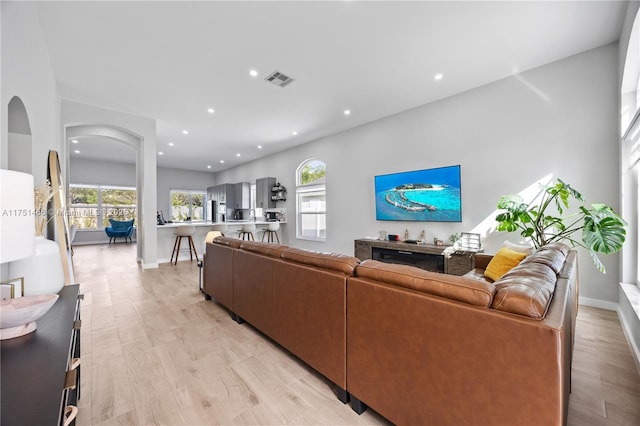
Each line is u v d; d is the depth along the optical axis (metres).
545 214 3.29
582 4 2.31
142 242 5.22
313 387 1.70
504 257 2.57
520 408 0.93
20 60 1.93
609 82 2.88
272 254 2.21
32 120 2.24
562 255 1.93
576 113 3.07
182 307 3.08
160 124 5.31
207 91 3.88
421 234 4.42
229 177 10.41
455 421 1.09
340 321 1.54
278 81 3.60
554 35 2.72
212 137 6.23
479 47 2.90
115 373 1.83
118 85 3.68
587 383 1.73
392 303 1.28
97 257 6.39
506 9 2.36
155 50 2.90
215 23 2.49
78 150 7.62
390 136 4.89
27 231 0.90
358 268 1.54
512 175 3.52
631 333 2.19
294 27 2.56
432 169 4.28
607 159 2.90
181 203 10.81
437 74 3.45
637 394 1.62
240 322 2.65
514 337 0.94
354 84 3.70
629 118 2.59
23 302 1.15
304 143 6.75
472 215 3.89
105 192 9.40
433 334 1.15
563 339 0.90
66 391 0.88
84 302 3.24
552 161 3.22
